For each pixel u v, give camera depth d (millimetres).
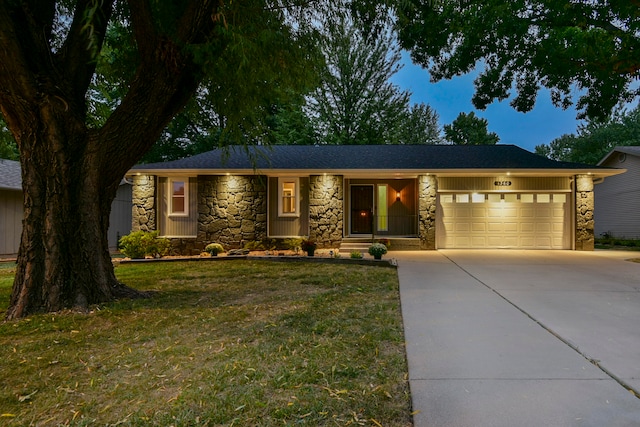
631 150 16438
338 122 22078
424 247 11812
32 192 4480
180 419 1963
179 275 7227
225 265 8727
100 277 4824
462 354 2908
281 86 6082
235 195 11867
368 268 8008
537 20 9781
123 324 3857
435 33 10469
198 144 21406
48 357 2930
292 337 3350
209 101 6805
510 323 3760
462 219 12094
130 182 12234
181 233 12008
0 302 5156
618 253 10883
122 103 4980
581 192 11719
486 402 2141
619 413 2012
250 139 7039
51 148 4480
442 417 1983
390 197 12945
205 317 4094
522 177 11969
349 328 3615
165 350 3051
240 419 1963
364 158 12812
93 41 3086
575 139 32406
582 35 7949
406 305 4543
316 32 5660
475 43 10422
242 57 4195
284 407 2086
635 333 3422
